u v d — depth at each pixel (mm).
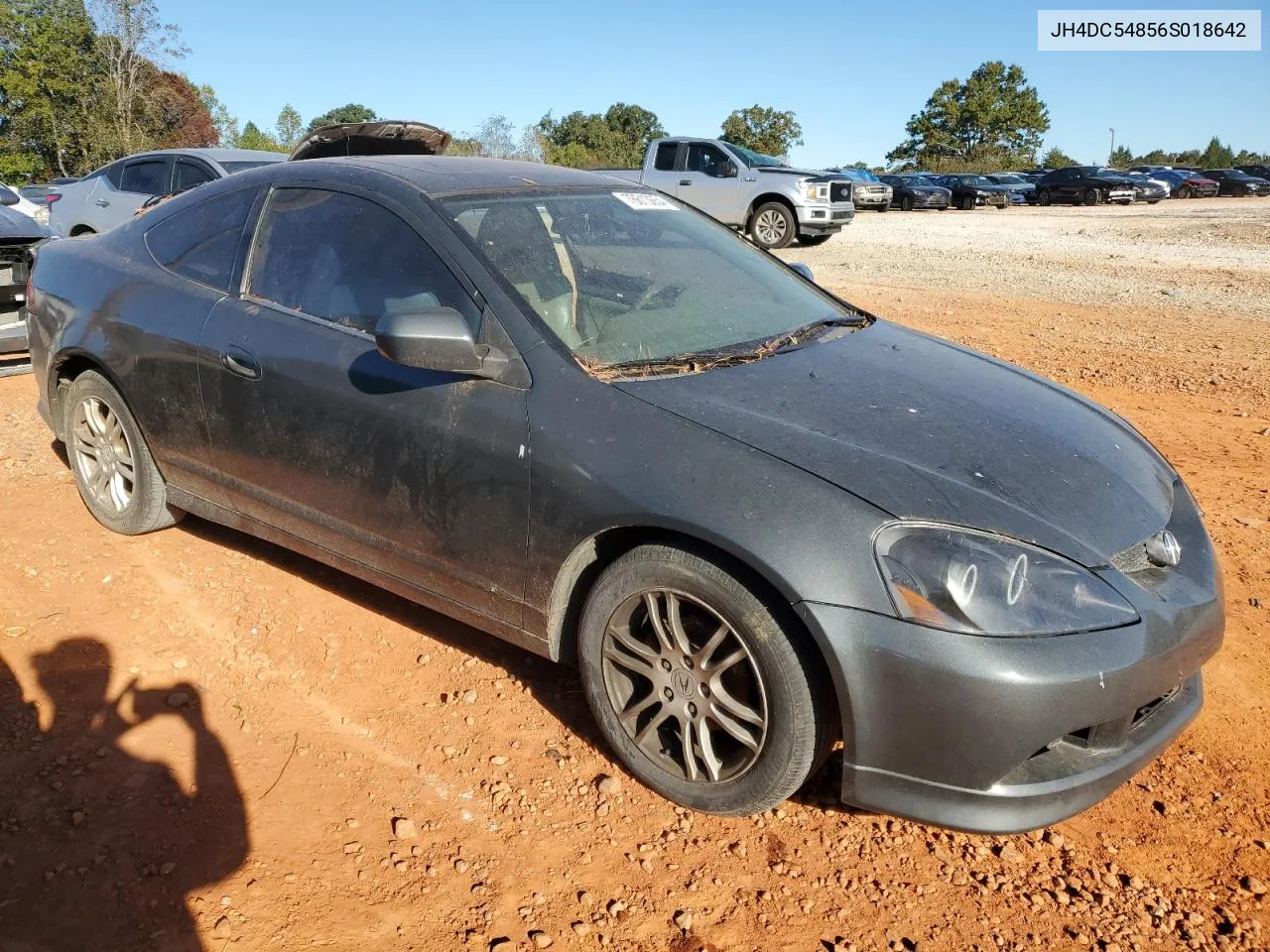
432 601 3203
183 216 3984
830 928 2385
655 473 2576
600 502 2643
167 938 2277
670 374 2906
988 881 2535
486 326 2961
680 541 2588
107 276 4047
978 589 2271
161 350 3717
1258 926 2396
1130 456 3008
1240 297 12203
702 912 2424
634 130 83500
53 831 2570
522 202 3445
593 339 3002
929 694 2266
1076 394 3527
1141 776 2938
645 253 3566
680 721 2676
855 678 2318
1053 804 2350
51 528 4270
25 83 46125
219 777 2818
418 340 2748
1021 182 43906
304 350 3299
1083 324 10234
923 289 12875
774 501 2426
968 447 2689
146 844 2551
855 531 2352
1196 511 3045
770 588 2441
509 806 2758
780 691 2438
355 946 2291
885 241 20016
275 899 2406
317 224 3471
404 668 3383
